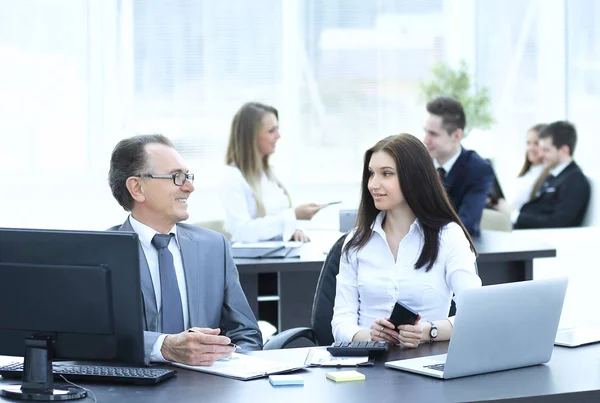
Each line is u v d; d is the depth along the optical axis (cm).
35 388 252
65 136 729
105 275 247
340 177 786
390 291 336
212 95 756
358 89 784
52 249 250
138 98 743
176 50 746
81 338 253
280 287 505
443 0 794
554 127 734
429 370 270
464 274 332
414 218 340
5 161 720
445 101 563
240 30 757
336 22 777
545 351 283
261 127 548
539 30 805
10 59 717
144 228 321
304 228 630
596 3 805
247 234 536
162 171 316
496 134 804
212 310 331
